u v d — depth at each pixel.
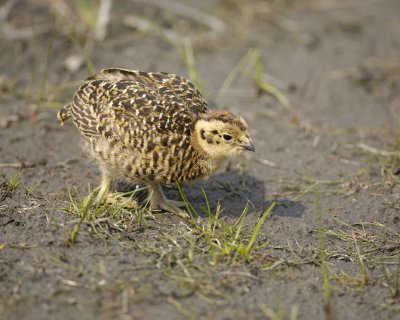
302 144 19.22
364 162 18.39
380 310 12.58
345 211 16.16
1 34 23.22
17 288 12.23
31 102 20.22
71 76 21.78
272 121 20.41
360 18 26.92
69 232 13.84
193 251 13.69
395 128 20.23
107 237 13.95
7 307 11.77
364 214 16.06
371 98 22.00
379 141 19.52
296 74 23.08
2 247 13.33
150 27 24.61
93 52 22.95
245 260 13.48
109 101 14.70
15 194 15.49
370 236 15.16
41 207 14.86
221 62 23.44
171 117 14.56
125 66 22.39
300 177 17.58
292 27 25.83
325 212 16.08
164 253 13.51
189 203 16.08
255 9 26.42
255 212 15.80
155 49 23.59
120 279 12.65
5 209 14.68
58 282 12.46
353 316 12.38
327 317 12.12
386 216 15.98
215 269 13.18
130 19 24.69
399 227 15.58
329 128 20.20
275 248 14.40
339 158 18.56
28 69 21.95
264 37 25.08
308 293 12.87
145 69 22.33
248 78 22.69
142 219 14.83
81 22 24.08
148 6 25.67
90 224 14.15
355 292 13.02
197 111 15.18
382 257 14.34
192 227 14.80
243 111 20.78
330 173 17.83
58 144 18.31
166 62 22.95
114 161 14.70
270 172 17.77
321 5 27.67
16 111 19.67
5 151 17.73
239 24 25.50
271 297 12.62
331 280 13.34
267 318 12.00
